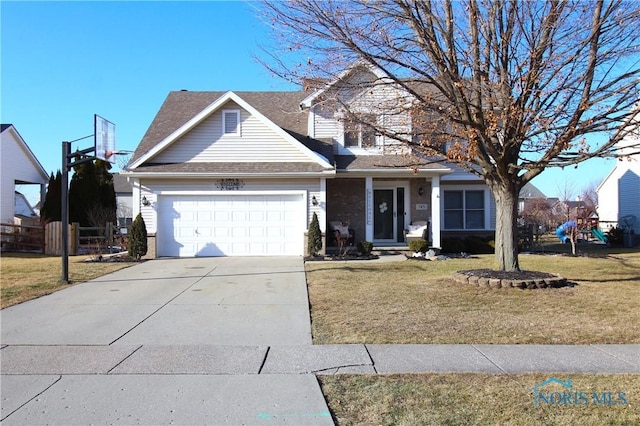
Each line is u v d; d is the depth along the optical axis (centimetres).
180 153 1673
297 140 1670
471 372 533
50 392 485
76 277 1200
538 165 932
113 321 777
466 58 921
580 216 2586
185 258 1602
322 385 498
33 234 1992
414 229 1756
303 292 1003
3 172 2667
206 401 461
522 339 656
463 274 1069
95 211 2409
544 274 1040
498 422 411
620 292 941
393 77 869
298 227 1653
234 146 1678
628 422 409
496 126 877
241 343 654
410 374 527
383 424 411
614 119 840
